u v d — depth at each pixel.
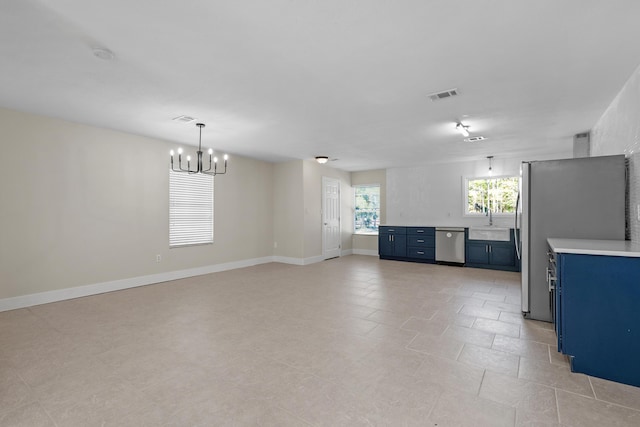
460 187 7.22
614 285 2.14
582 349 2.22
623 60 2.45
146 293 4.45
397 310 3.65
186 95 3.18
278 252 7.31
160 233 5.16
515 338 2.84
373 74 2.71
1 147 3.62
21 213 3.77
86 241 4.31
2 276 3.63
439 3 1.78
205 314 3.52
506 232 6.19
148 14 1.88
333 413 1.78
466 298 4.16
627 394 1.97
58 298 4.05
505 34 2.10
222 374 2.21
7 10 1.83
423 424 1.68
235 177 6.44
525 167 3.32
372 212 8.74
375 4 1.79
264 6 1.81
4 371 2.25
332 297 4.22
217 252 6.07
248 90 3.06
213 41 2.19
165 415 1.76
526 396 1.94
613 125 3.32
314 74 2.71
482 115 3.79
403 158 6.71
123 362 2.39
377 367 2.31
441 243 6.92
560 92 3.08
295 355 2.50
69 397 1.93
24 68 2.60
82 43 2.21
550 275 2.95
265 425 1.67
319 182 7.52
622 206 2.94
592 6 1.80
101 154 4.45
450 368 2.29
